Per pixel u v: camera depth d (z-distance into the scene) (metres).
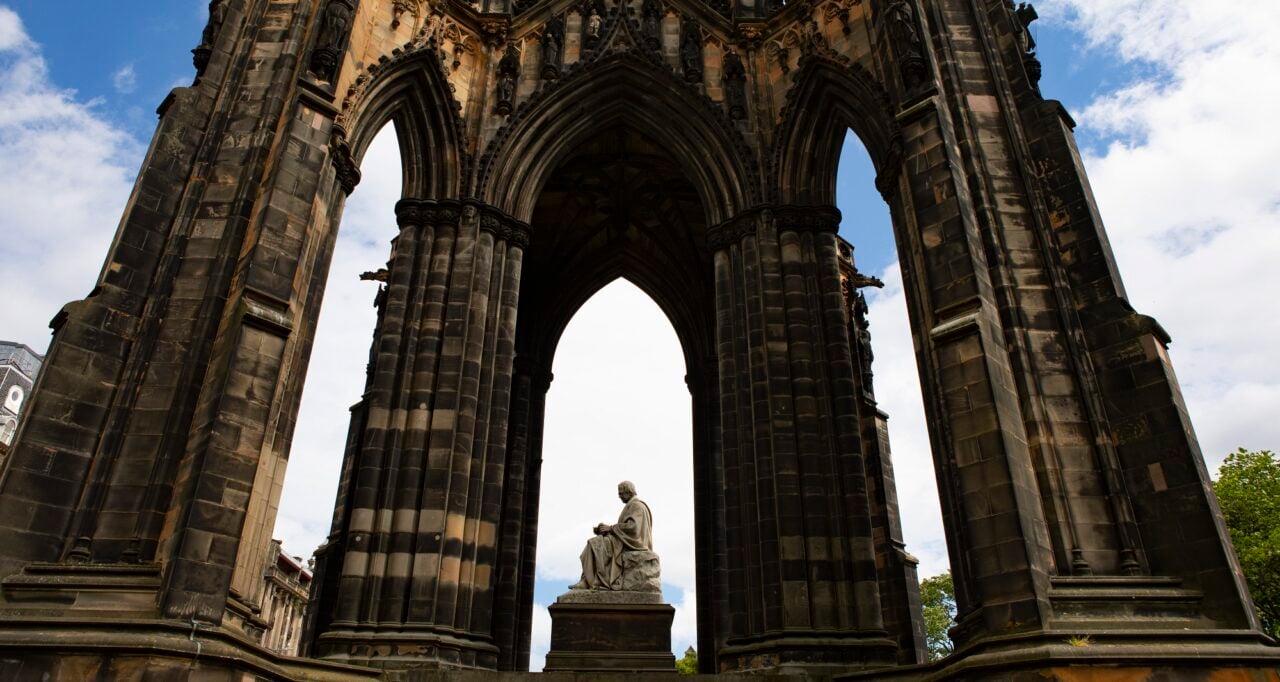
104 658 16.70
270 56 25.69
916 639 32.94
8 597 18.09
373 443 27.23
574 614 27.45
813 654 24.25
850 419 27.67
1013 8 26.56
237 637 18.41
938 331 21.00
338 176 27.16
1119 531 19.41
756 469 27.64
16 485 19.19
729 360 29.94
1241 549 50.53
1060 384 21.14
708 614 39.53
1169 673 16.69
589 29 34.59
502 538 38.56
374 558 25.77
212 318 21.69
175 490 19.69
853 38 30.50
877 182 28.69
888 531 35.38
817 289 29.77
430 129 31.73
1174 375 21.27
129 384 21.05
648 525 29.53
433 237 30.59
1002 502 18.72
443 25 32.81
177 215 23.31
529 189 32.53
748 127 32.78
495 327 29.80
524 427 42.19
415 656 24.20
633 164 42.62
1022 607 17.77
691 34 34.25
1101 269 22.16
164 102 24.97
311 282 24.86
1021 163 23.88
